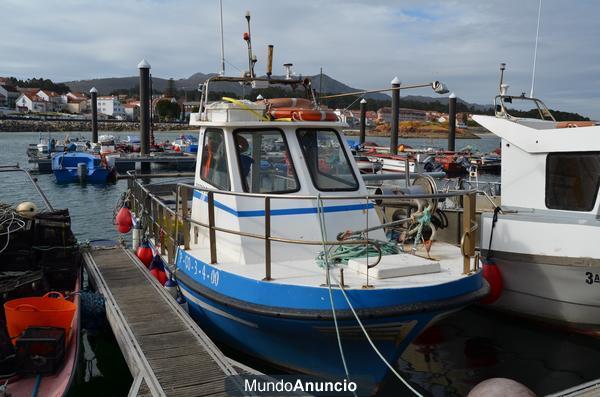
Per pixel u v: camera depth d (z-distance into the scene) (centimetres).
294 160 664
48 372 567
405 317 528
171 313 689
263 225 636
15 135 7869
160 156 3097
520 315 845
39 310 620
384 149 3238
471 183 1101
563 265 756
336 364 583
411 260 580
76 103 16175
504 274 827
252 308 553
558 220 772
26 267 759
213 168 709
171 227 797
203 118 732
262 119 677
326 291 526
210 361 556
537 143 837
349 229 657
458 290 550
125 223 1076
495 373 704
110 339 772
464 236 575
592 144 779
